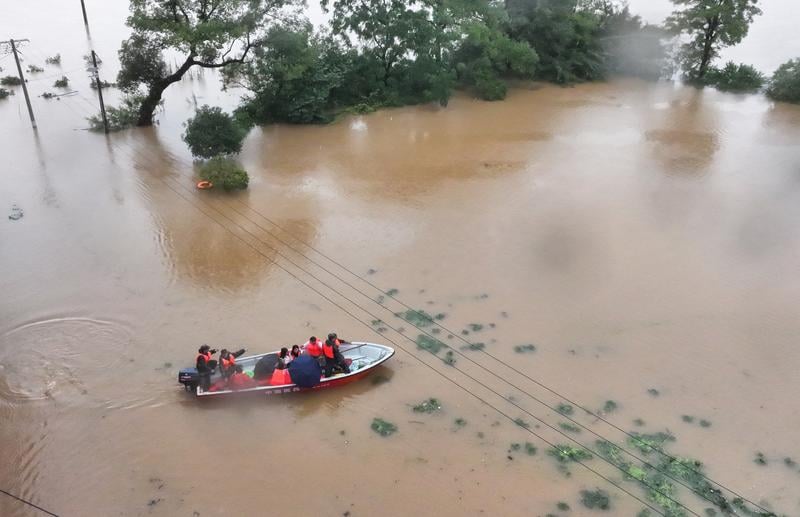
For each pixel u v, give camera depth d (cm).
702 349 1630
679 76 4231
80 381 1525
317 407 1462
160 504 1221
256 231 2219
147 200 2434
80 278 1928
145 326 1717
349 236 2186
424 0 3584
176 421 1418
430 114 3488
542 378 1539
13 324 1716
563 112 3531
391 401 1474
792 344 1642
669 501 1221
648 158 2873
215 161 2583
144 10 2922
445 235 2188
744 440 1358
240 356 1585
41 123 3231
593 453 1330
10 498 1236
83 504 1224
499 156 2892
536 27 3981
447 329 1712
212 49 3009
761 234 2202
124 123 3225
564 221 2288
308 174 2703
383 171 2736
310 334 1688
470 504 1216
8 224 2233
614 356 1611
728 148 3003
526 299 1838
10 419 1416
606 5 4347
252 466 1305
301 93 3288
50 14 5356
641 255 2066
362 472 1288
